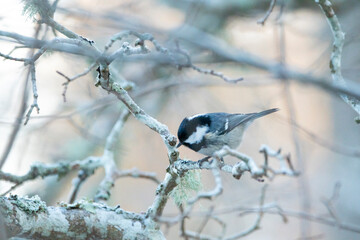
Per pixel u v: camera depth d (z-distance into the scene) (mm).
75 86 12117
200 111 14297
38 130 11414
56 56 8961
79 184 9508
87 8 12367
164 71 13758
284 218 8344
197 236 8031
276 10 13586
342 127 13898
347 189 13336
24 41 6035
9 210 5910
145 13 14750
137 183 15570
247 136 14320
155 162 15203
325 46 16422
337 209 13172
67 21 11047
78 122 12359
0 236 5254
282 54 10227
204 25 14305
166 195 6727
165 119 14438
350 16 13461
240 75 14211
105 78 6230
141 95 12164
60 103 12258
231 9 13883
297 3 13805
